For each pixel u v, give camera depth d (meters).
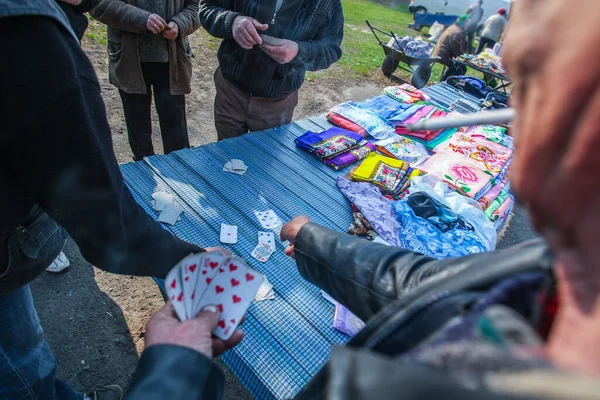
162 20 2.60
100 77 4.64
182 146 3.38
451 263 0.83
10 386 1.31
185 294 0.77
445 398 0.32
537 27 0.33
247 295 0.79
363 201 2.44
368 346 0.60
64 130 0.78
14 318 1.28
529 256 0.55
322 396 0.56
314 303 1.78
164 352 0.68
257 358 1.51
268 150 2.88
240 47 2.66
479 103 4.56
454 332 0.45
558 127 0.31
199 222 2.14
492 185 2.97
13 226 0.96
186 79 3.00
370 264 0.97
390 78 7.26
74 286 2.47
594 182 0.30
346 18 11.09
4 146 0.78
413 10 14.09
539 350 0.35
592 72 0.28
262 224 2.20
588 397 0.25
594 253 0.32
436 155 3.18
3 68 0.67
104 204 0.92
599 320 0.31
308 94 5.93
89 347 2.19
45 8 0.70
